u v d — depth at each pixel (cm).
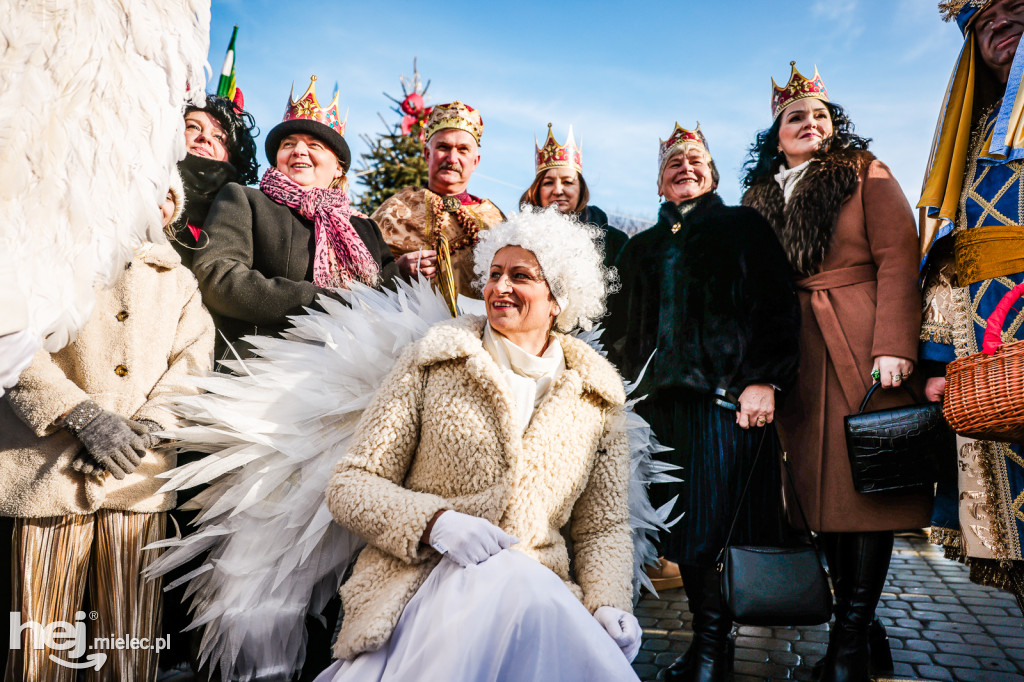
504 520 169
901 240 253
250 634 189
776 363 248
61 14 164
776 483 253
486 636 141
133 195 173
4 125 159
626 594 174
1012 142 224
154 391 194
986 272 227
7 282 157
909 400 254
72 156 164
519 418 175
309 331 219
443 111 310
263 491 193
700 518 245
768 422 247
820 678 245
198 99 189
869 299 259
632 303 279
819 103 279
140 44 171
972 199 236
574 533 189
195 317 207
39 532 179
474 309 264
